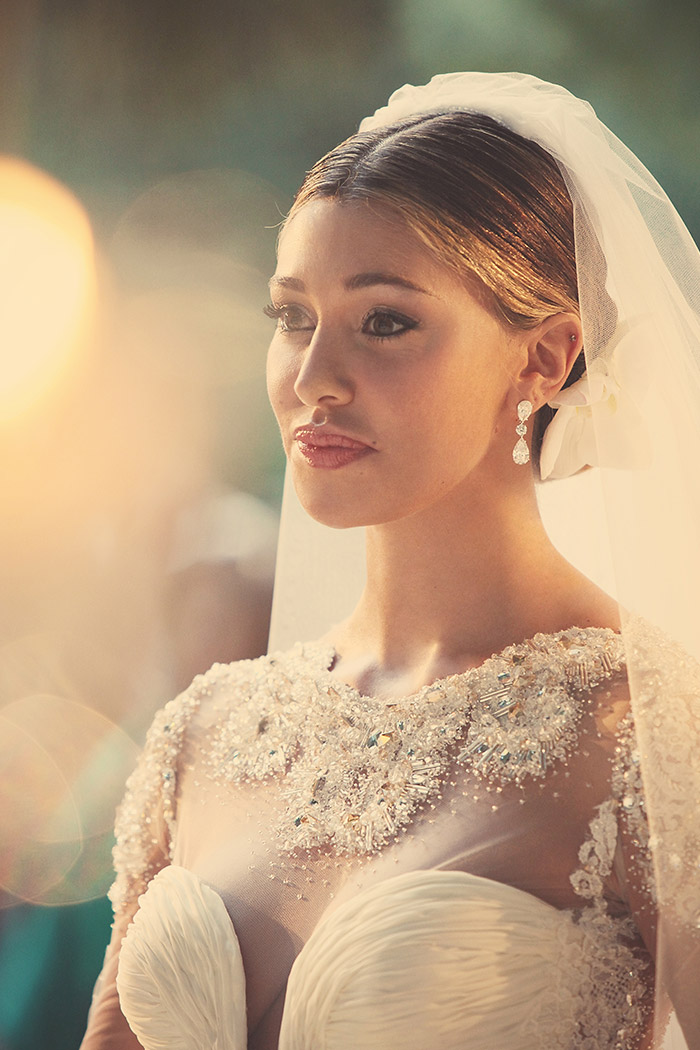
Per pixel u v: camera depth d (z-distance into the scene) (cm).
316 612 260
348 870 190
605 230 197
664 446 194
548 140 197
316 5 756
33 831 464
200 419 723
